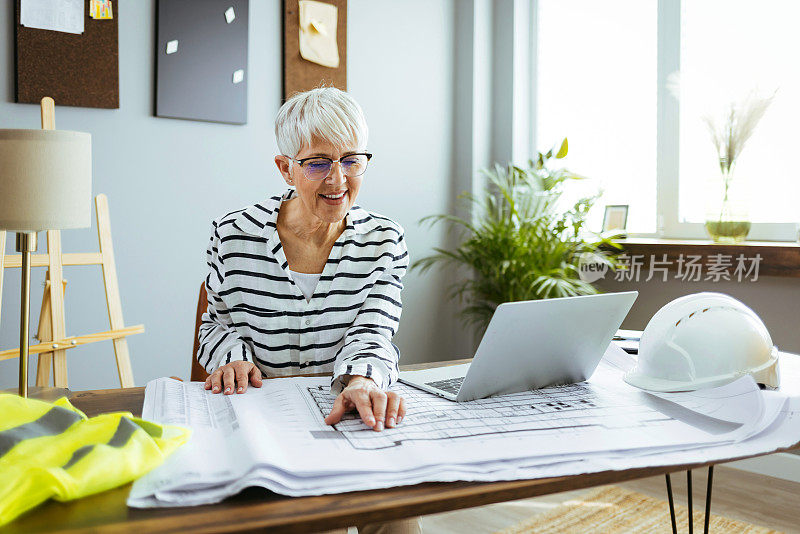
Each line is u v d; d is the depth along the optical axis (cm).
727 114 283
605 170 353
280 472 72
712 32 308
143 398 112
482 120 381
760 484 267
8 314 257
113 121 277
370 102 349
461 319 383
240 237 142
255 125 316
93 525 62
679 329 111
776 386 108
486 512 245
